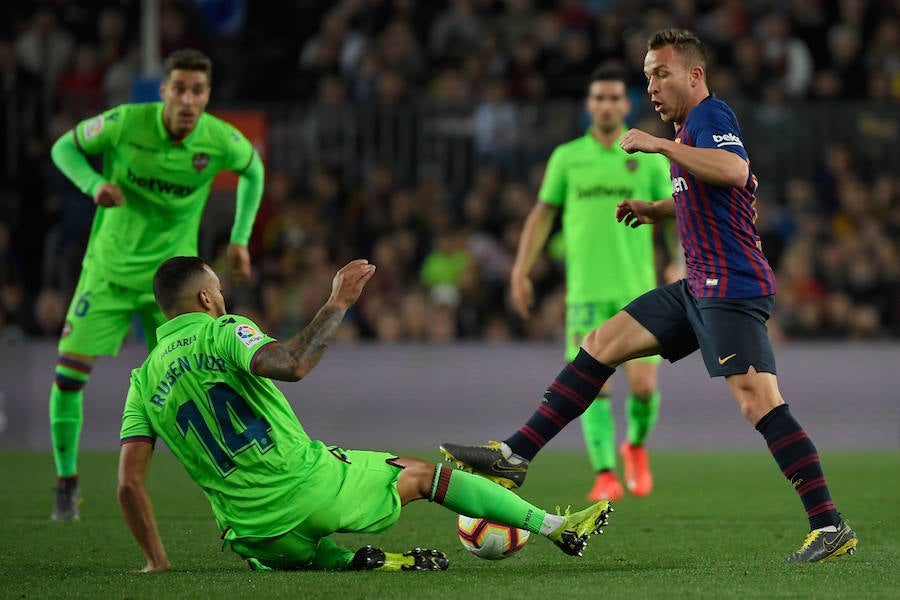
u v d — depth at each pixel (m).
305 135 45.56
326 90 49.34
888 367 41.72
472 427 41.91
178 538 21.53
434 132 45.94
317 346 15.91
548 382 41.84
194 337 16.59
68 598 15.32
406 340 43.94
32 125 45.06
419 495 17.30
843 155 46.22
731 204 18.42
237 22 54.44
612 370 19.31
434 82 51.91
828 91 51.28
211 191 37.44
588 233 27.92
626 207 20.50
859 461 35.78
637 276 28.03
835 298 44.97
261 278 43.91
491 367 42.03
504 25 54.56
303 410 41.97
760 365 18.20
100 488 29.09
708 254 18.52
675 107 19.09
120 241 23.92
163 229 24.14
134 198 23.83
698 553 19.70
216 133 24.09
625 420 41.31
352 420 41.94
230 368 16.34
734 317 18.28
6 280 43.41
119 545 20.72
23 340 41.75
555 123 45.97
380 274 45.12
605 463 27.69
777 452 18.25
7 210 45.22
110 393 40.84
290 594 15.21
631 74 49.91
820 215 46.19
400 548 20.44
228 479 16.45
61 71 51.06
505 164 46.09
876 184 46.31
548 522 17.38
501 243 46.16
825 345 41.97
